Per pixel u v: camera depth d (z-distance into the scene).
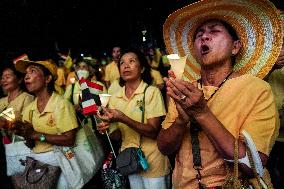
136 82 3.48
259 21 1.90
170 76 1.74
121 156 3.22
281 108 2.74
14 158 3.79
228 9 1.88
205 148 1.80
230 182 1.67
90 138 3.65
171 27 2.17
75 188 3.41
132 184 3.44
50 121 3.43
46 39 14.54
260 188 1.68
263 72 1.94
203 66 1.92
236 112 1.72
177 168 1.96
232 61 1.96
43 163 3.45
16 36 12.85
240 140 1.67
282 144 3.20
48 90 3.59
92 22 17.58
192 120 1.75
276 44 1.89
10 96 4.65
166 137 1.93
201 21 2.02
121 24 17.58
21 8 13.01
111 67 7.82
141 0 16.34
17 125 3.34
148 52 9.82
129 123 3.12
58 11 15.41
